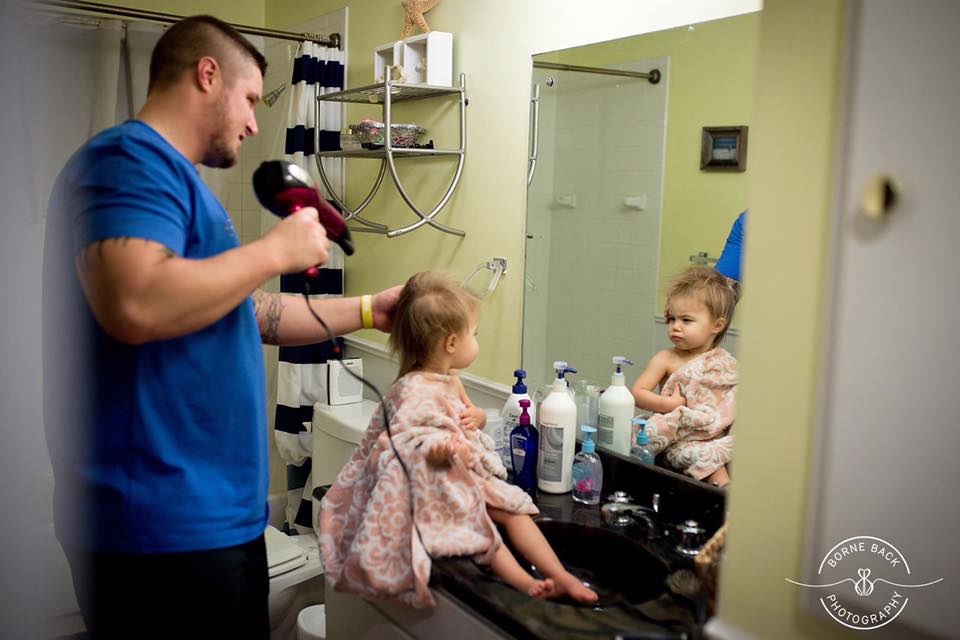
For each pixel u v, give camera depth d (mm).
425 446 1267
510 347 1968
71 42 2547
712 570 1006
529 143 1850
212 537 1162
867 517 741
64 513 1111
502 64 1914
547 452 1576
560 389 1589
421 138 2209
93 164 1054
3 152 381
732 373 1438
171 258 1033
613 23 1605
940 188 675
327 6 2604
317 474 2293
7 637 396
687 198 1489
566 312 1794
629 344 1639
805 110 747
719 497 1394
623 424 1630
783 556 802
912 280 697
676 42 1479
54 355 993
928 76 671
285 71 2785
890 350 713
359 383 2354
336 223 1302
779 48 763
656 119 1534
